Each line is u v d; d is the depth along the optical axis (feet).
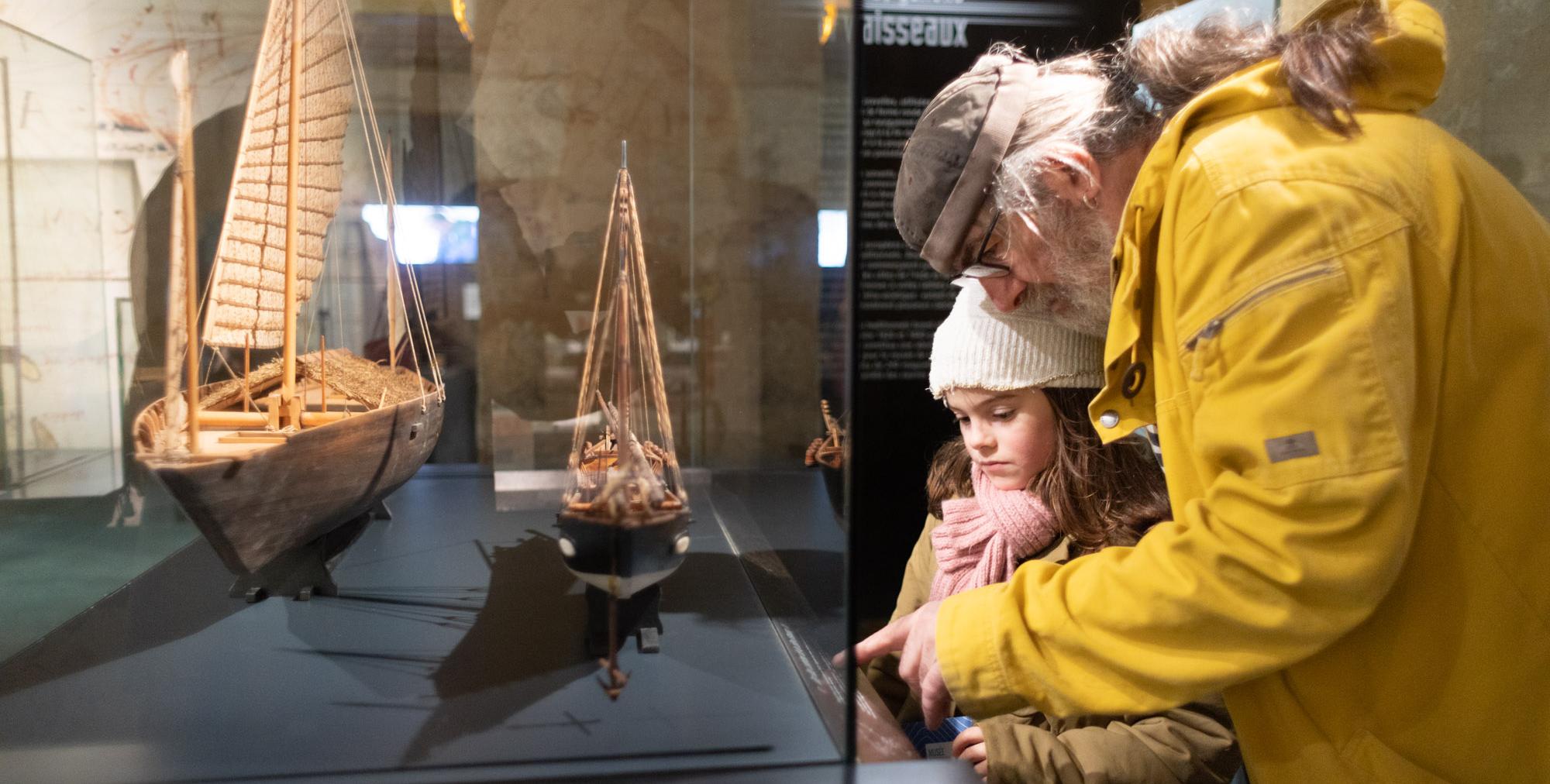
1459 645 1.90
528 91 3.04
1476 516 1.86
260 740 1.94
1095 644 1.94
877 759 2.01
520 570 2.88
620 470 2.27
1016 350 2.70
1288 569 1.72
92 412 2.95
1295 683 2.06
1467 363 1.83
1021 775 2.55
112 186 2.87
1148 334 2.12
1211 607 1.80
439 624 2.52
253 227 2.92
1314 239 1.70
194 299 2.48
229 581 2.89
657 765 1.86
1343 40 1.87
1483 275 1.83
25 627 2.56
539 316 3.18
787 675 2.19
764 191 2.30
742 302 2.45
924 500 3.74
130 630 2.50
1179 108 2.14
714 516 2.59
